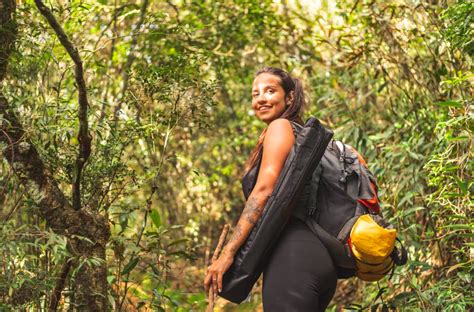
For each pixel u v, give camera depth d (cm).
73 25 430
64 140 337
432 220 465
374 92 557
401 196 482
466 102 380
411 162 471
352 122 532
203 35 651
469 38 385
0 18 318
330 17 661
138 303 348
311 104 623
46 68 350
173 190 847
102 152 333
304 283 280
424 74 495
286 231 288
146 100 346
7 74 333
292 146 289
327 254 286
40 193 311
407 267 432
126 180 348
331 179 293
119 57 622
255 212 283
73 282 319
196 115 354
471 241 402
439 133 432
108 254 355
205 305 599
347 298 555
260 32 668
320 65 665
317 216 290
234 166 847
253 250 282
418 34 503
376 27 514
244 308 628
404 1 489
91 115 346
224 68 660
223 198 878
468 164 384
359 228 285
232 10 647
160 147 775
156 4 637
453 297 380
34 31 338
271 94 311
